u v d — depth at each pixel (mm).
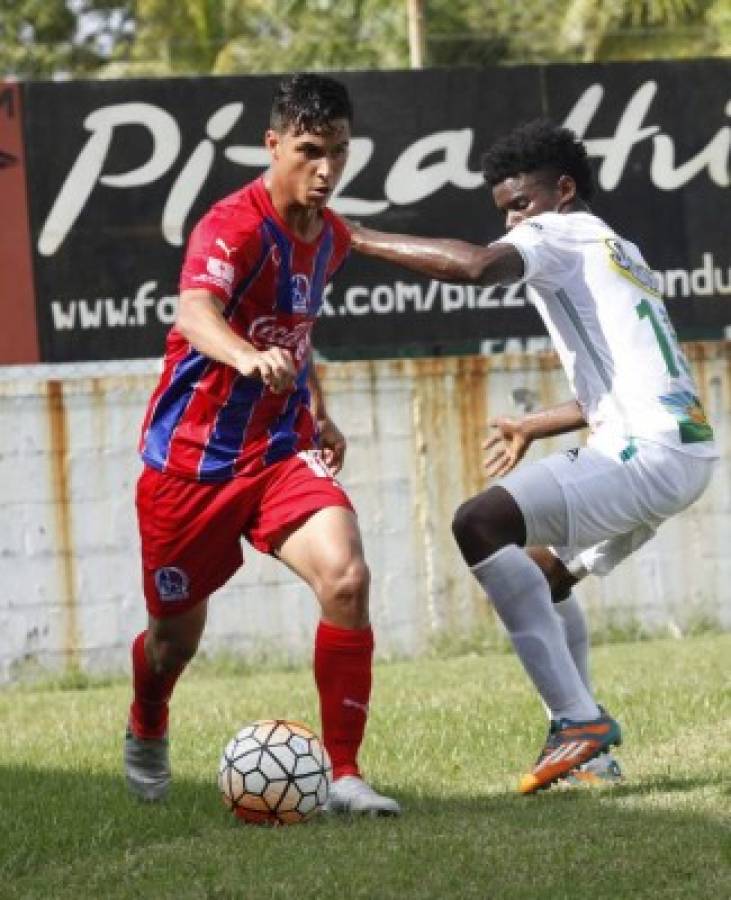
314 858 17219
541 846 17219
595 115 43594
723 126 44000
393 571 42781
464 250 20469
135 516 41750
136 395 41750
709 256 43938
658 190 43750
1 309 41156
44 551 41375
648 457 20719
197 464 19609
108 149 41625
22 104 41250
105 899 16328
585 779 21156
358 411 42656
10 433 41219
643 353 21000
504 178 22328
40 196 41344
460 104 43062
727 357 44219
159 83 41781
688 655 37656
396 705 30531
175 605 20250
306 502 19312
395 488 42812
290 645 42094
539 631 20766
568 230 21266
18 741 28938
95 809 20922
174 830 19469
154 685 21047
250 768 19469
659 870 16156
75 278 41469
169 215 41844
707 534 44062
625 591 43688
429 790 21547
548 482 20688
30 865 18156
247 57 51750
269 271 19297
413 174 42875
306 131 18891
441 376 43000
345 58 51812
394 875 16312
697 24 54969
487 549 20641
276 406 19734
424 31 43469
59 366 41562
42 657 41344
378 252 20547
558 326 21406
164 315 41812
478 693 31750
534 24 51656
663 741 24625
